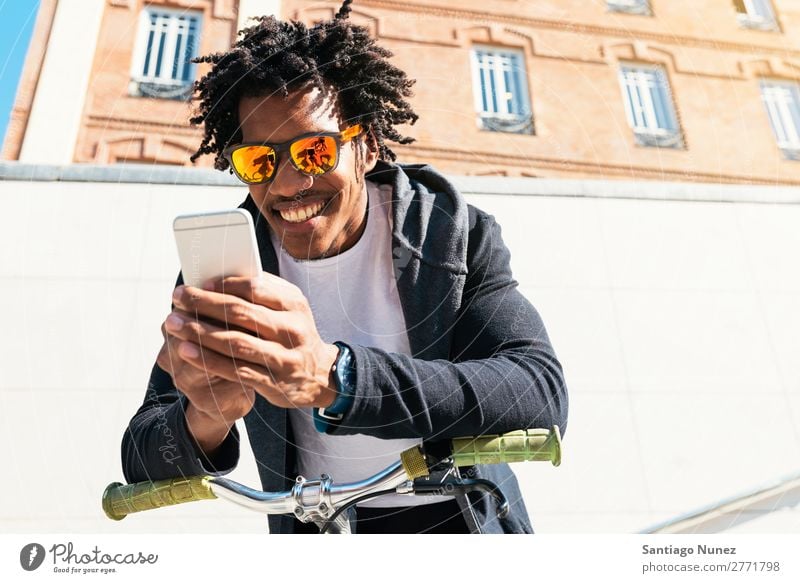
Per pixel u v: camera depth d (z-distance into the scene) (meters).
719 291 2.06
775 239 2.17
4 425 1.79
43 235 2.02
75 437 1.81
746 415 1.90
